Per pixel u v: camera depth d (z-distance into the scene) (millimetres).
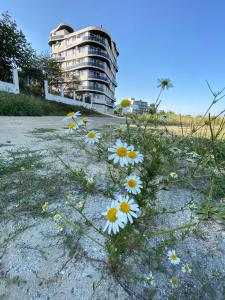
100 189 1549
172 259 855
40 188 1594
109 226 694
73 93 26094
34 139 3367
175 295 809
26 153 2469
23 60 16969
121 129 1301
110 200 1443
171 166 1321
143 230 1016
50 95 18797
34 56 19953
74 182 1683
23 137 3539
